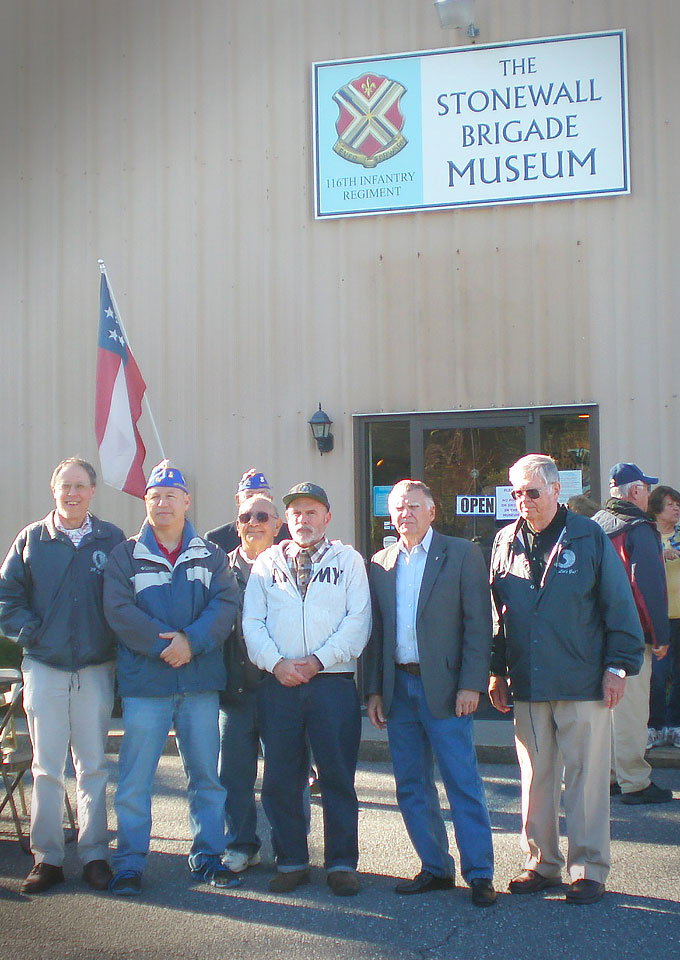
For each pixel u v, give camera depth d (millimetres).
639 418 7945
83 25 9211
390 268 8438
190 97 8930
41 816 4645
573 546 4453
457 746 4500
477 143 8305
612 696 4340
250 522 5266
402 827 5492
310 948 3941
